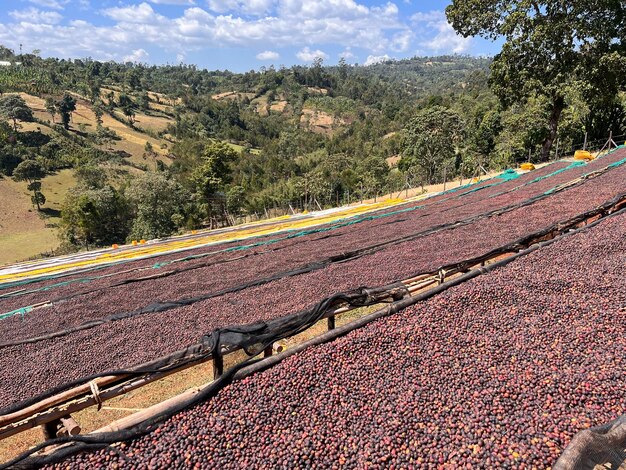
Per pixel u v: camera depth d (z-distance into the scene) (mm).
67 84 127750
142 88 157875
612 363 4984
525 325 5965
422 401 4754
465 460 3994
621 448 3896
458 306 6574
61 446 4648
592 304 6277
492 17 28766
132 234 51469
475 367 5199
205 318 8727
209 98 164375
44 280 17547
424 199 25016
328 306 6828
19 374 7434
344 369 5344
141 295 11469
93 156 85625
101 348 7957
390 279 9148
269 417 4684
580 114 32875
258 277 11594
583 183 15836
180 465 4191
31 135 83312
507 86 30000
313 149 113375
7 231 58969
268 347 6367
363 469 4016
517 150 36281
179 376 7547
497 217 13484
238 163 91125
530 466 3842
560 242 8930
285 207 57469
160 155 97312
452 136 45562
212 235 28531
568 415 4344
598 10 26406
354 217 23516
